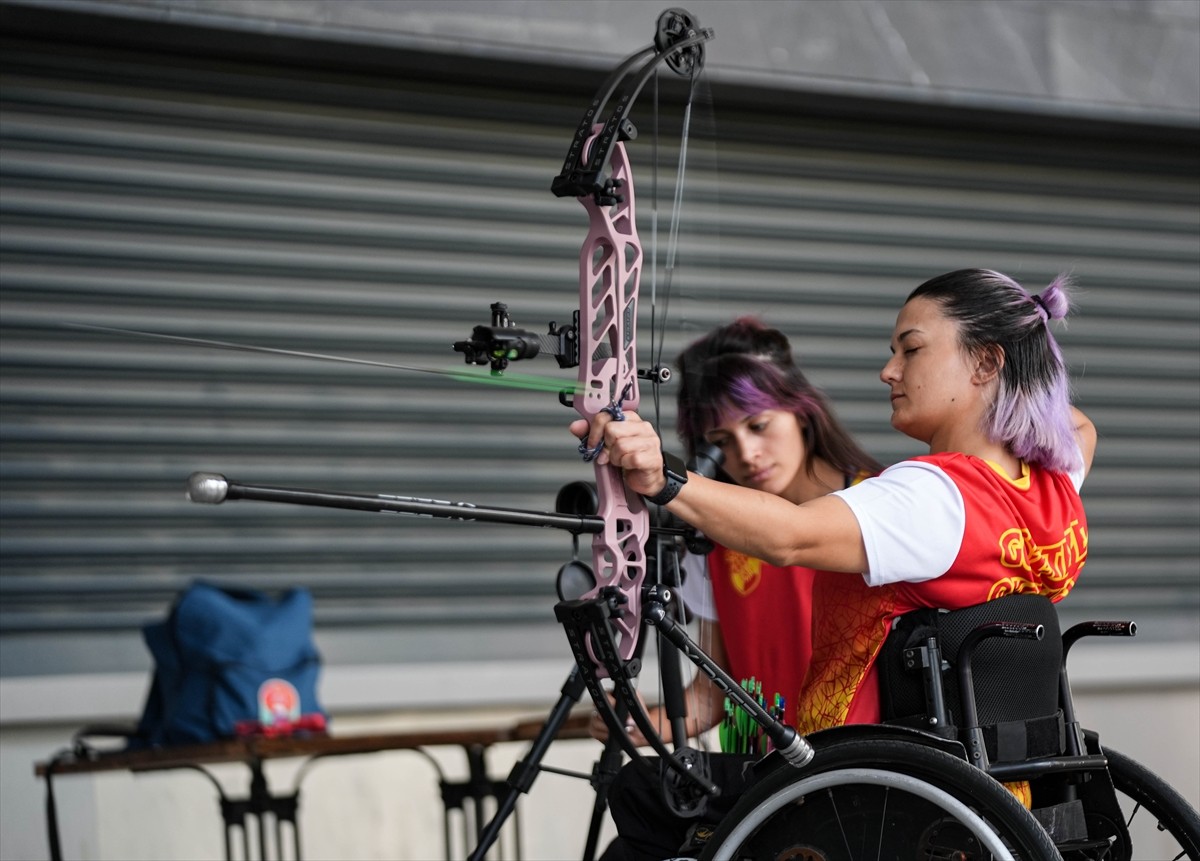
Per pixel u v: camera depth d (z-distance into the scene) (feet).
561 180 23.82
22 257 47.55
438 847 51.19
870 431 58.39
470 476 52.95
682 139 28.22
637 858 26.20
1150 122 59.00
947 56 55.83
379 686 49.60
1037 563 24.31
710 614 30.22
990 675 23.79
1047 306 25.48
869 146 58.54
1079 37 57.77
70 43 47.73
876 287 58.65
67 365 48.11
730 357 30.86
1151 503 61.57
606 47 51.13
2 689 45.83
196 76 49.47
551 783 52.37
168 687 42.75
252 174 50.34
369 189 51.93
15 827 46.01
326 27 47.52
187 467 49.47
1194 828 25.85
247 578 50.03
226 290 50.06
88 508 48.34
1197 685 59.21
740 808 22.81
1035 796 25.82
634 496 23.77
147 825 47.80
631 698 22.98
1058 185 61.41
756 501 22.97
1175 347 62.69
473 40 49.47
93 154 48.24
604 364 23.59
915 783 21.67
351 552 51.34
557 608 22.71
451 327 52.90
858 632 24.48
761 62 53.26
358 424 51.70
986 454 25.03
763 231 57.00
